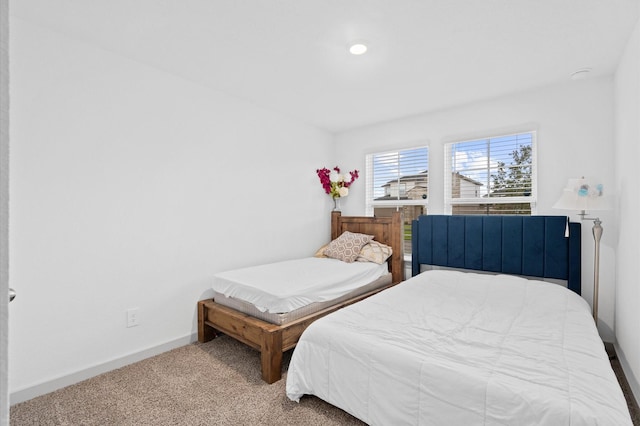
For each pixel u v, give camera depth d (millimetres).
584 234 2736
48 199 2084
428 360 1529
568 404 1186
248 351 2678
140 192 2529
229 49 2303
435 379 1452
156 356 2574
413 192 3781
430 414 1440
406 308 2283
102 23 2004
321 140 4281
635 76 1950
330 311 2648
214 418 1817
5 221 313
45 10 1874
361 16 1899
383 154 4051
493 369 1442
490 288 2672
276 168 3662
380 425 1583
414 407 1487
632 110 2020
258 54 2369
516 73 2633
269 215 3586
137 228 2514
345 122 4020
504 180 3166
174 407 1916
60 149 2131
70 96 2168
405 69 2582
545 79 2746
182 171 2797
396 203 3914
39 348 2051
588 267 2719
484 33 2061
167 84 2686
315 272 3029
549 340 1734
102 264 2328
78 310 2217
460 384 1386
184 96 2803
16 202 1967
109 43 2242
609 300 2617
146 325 2566
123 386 2139
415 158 3771
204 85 2938
